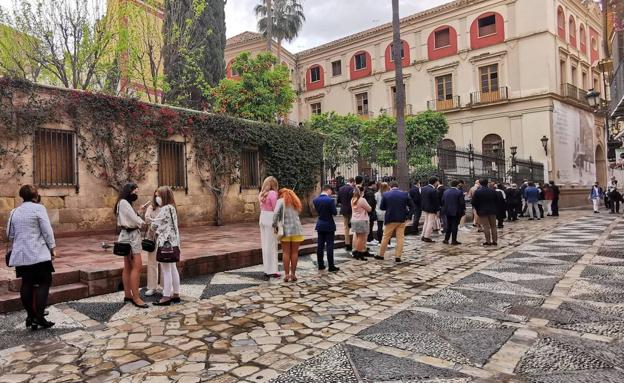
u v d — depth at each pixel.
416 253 9.74
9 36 11.91
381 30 37.03
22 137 10.22
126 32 13.68
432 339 4.17
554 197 20.36
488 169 22.97
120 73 14.62
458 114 32.78
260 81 18.59
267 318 5.00
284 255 7.02
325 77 41.25
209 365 3.68
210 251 8.27
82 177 11.30
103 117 11.74
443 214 13.62
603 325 4.45
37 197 4.88
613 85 16.45
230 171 15.29
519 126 29.91
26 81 10.27
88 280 6.08
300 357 3.81
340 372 3.46
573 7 32.62
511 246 10.50
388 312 5.13
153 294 6.24
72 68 12.89
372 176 23.59
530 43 29.48
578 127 32.38
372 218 11.60
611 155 21.89
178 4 16.30
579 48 33.41
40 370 3.63
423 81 34.75
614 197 21.05
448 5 33.03
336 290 6.33
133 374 3.53
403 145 14.31
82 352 4.02
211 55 20.58
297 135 18.00
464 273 7.36
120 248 5.54
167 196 5.71
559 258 8.47
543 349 3.83
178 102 18.53
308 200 18.67
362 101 38.97
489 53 31.06
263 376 3.43
